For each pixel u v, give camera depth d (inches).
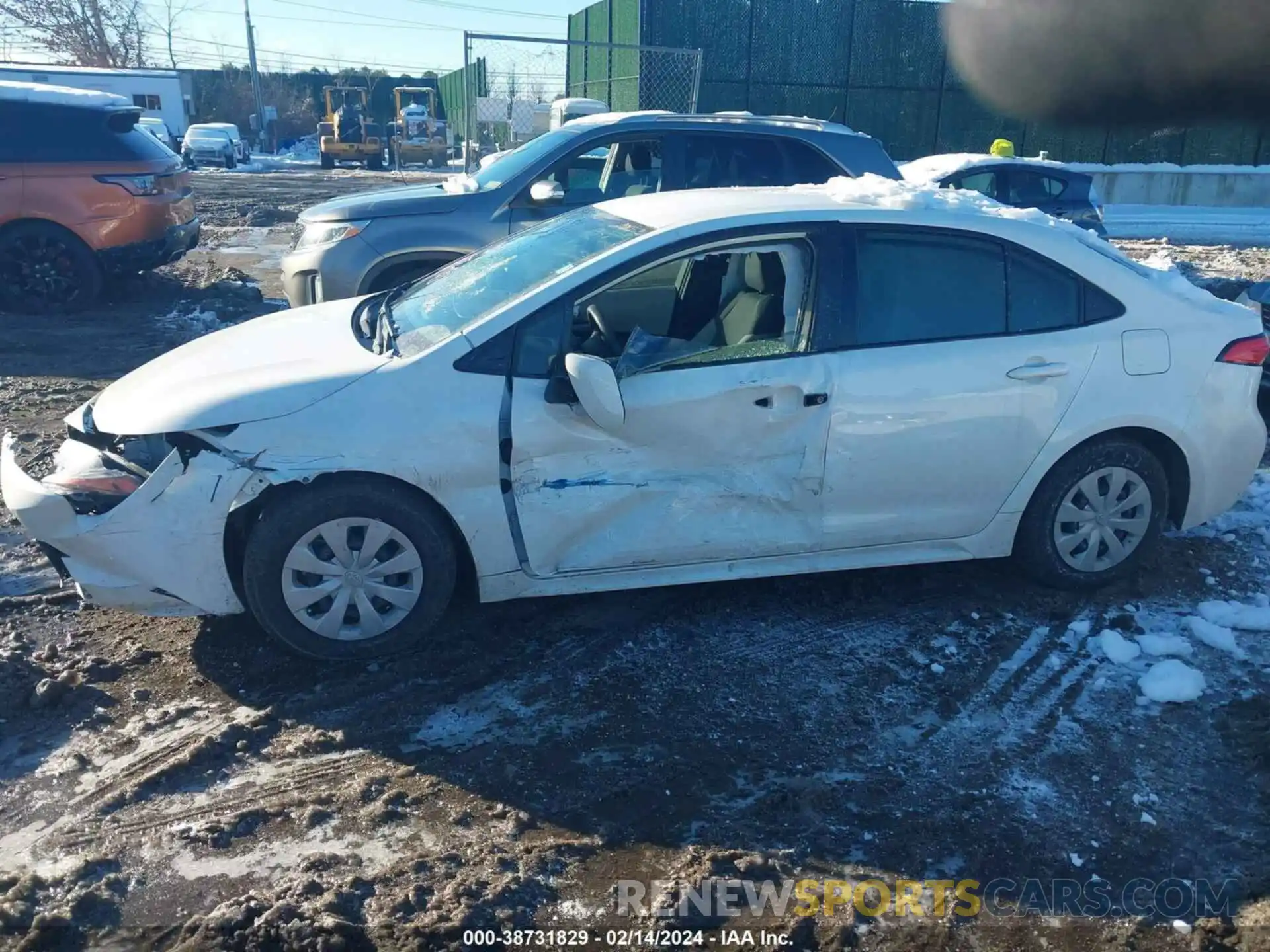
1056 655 159.9
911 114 949.2
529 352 150.3
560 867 116.5
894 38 924.0
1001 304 164.9
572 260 161.5
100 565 145.9
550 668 154.1
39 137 377.1
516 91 662.5
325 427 143.3
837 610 172.2
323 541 146.5
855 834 122.0
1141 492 173.5
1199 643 164.1
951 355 160.6
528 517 151.6
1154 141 949.2
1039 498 171.2
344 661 153.5
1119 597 177.3
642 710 144.9
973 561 189.2
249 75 2260.1
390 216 291.4
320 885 113.0
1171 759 136.3
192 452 142.9
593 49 1021.2
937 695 149.6
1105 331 167.5
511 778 130.5
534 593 156.6
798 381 154.7
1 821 121.6
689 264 172.2
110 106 388.8
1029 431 164.9
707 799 127.3
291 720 140.9
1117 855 119.6
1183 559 190.9
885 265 161.0
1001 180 547.5
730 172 301.7
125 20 1599.4
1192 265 587.5
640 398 150.1
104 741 135.9
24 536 195.2
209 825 121.3
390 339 160.4
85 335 357.1
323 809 124.2
